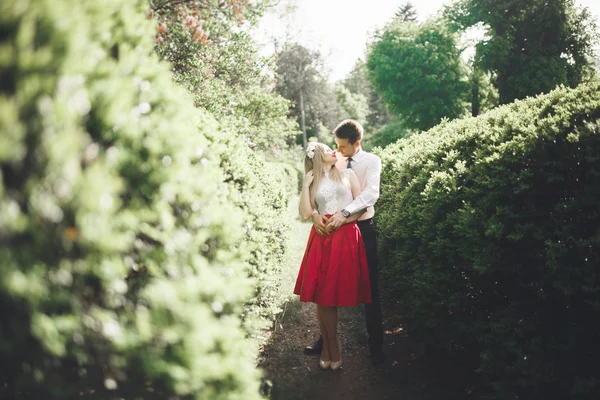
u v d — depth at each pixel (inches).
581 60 1063.6
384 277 227.5
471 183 148.4
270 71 403.2
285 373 137.4
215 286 64.2
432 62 1184.2
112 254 55.2
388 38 1263.5
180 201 73.2
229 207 95.0
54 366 54.0
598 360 98.9
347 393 130.1
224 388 64.4
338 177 145.7
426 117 1236.5
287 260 271.4
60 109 47.8
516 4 1072.2
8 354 49.1
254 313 136.6
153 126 69.0
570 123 121.9
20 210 47.7
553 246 102.6
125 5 73.2
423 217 168.2
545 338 104.7
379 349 150.1
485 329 123.1
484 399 112.3
